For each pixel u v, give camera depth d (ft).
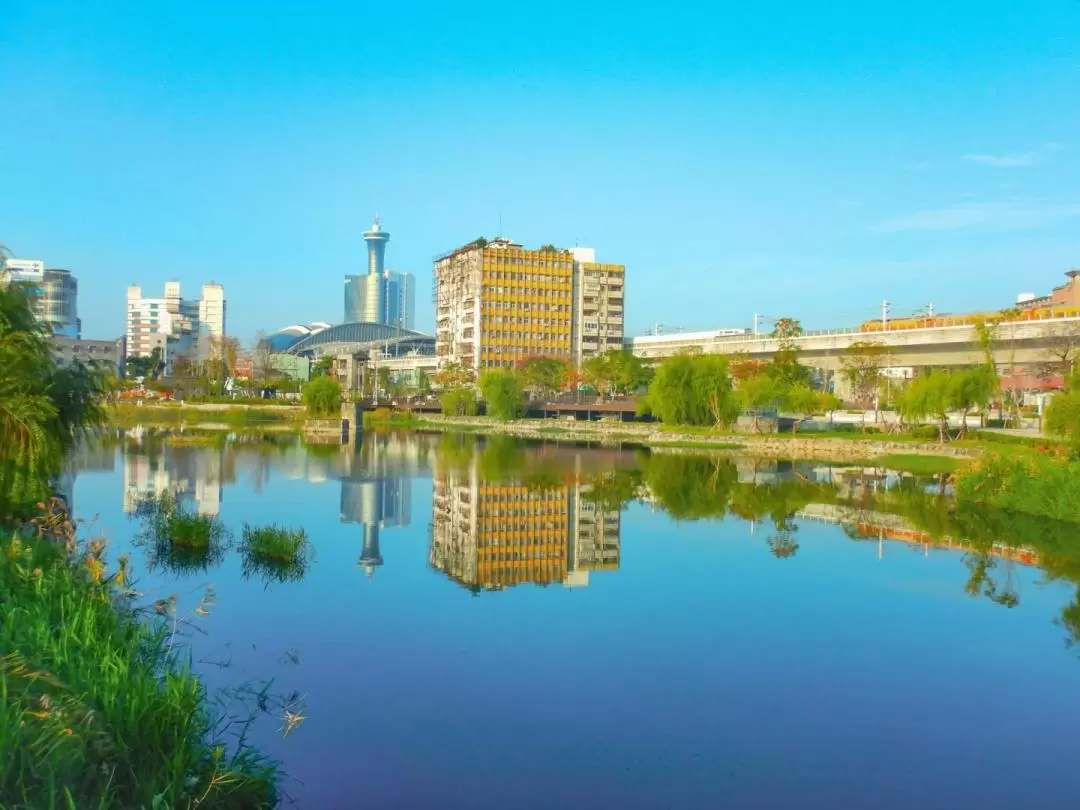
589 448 328.08
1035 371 380.17
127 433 344.49
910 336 399.24
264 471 220.43
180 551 111.34
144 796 39.04
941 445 277.85
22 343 103.04
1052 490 153.28
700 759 53.72
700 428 392.47
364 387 608.60
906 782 51.19
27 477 100.53
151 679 50.72
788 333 458.50
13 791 33.99
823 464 262.88
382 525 143.64
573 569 110.83
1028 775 52.31
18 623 53.93
